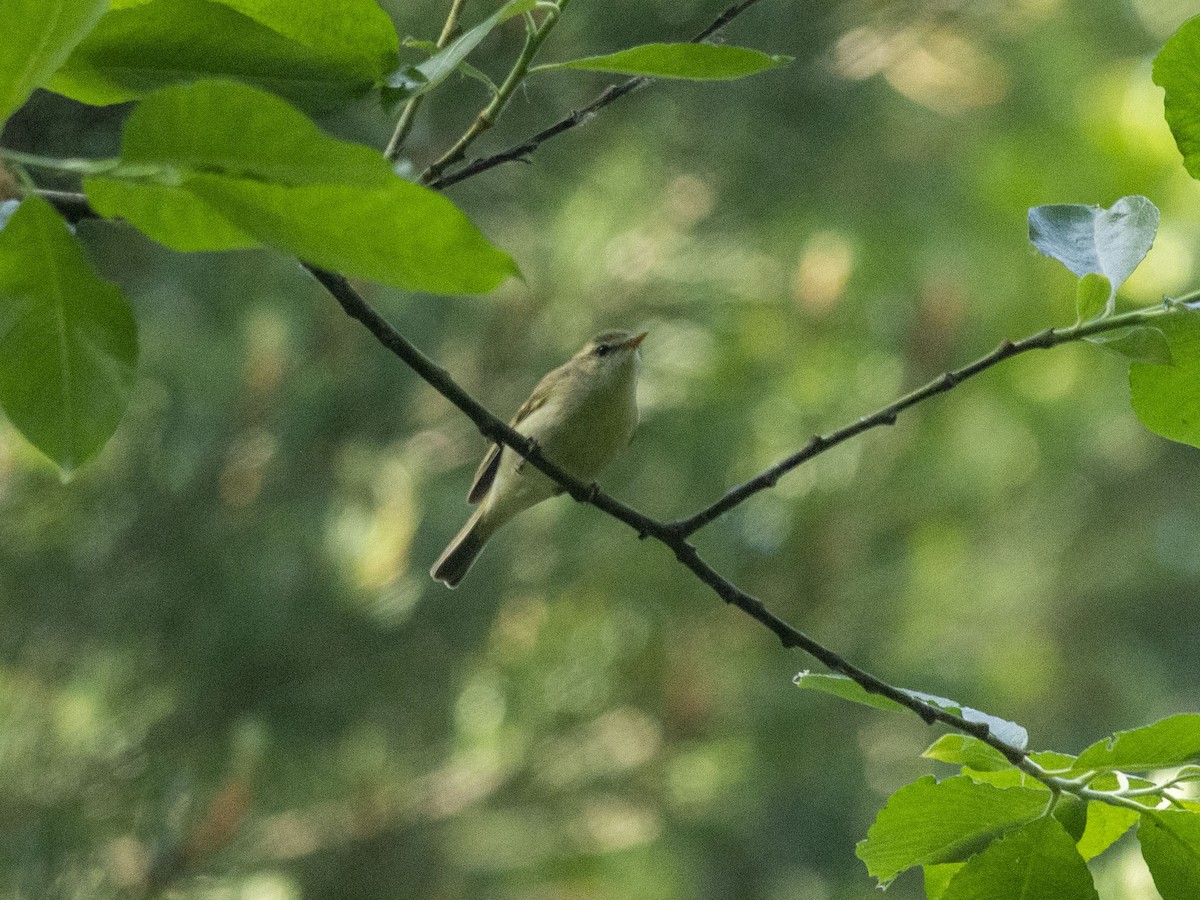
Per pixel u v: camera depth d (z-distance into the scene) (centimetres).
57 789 1023
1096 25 1611
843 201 1324
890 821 418
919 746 1385
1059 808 412
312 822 1143
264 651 1068
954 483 1319
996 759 438
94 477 1100
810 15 1062
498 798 1183
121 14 333
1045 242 446
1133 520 1711
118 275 1061
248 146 256
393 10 986
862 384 1266
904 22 1142
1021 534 1677
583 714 1208
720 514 513
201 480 1102
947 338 1263
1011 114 1494
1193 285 1516
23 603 1077
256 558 1089
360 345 1138
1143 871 623
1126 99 1552
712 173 1173
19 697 1063
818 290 1221
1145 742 401
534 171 1141
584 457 883
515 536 1186
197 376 1120
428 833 1188
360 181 258
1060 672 1712
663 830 1285
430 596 1107
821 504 1209
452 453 1191
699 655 1216
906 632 1346
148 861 974
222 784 1021
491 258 270
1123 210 451
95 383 302
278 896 1103
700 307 1202
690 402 1216
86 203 370
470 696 1216
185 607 1077
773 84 1101
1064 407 1617
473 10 973
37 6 261
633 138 1150
